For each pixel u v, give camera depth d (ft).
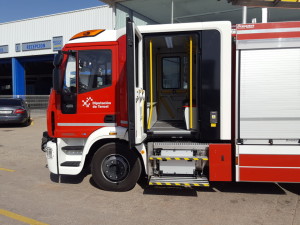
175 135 14.44
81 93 14.74
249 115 13.28
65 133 14.94
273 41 12.97
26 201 13.78
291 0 12.75
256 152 13.35
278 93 13.01
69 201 13.79
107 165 14.87
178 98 19.56
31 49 73.51
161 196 14.48
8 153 24.85
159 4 36.76
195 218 11.93
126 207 13.08
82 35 14.88
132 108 12.52
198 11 36.99
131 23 12.30
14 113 41.19
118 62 14.30
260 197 14.30
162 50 19.34
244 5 13.24
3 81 119.85
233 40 13.69
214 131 13.79
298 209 12.80
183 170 14.40
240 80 13.26
